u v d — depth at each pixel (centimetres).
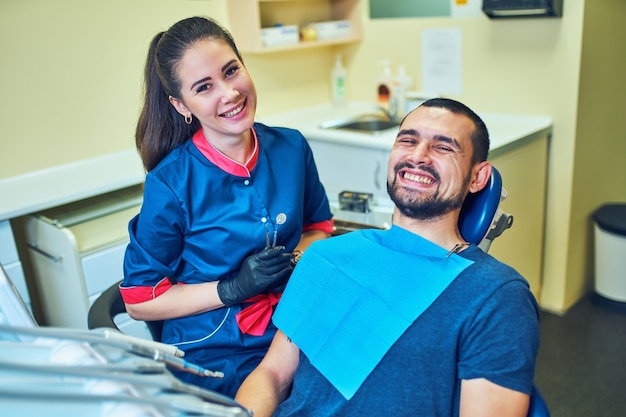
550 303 299
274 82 332
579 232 291
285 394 137
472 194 138
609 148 297
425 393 113
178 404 67
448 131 125
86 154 272
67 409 63
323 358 124
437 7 300
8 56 243
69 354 72
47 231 226
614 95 289
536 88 274
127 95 279
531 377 108
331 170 300
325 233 177
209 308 151
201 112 140
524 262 281
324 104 364
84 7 258
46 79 254
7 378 63
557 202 282
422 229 129
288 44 309
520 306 109
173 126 154
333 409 120
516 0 257
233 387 151
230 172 150
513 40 276
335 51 356
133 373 70
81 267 217
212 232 151
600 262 290
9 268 222
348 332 122
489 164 135
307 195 171
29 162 256
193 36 137
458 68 300
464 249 122
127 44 274
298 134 168
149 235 147
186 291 151
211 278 154
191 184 149
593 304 299
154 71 148
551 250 291
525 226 275
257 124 162
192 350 155
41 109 255
